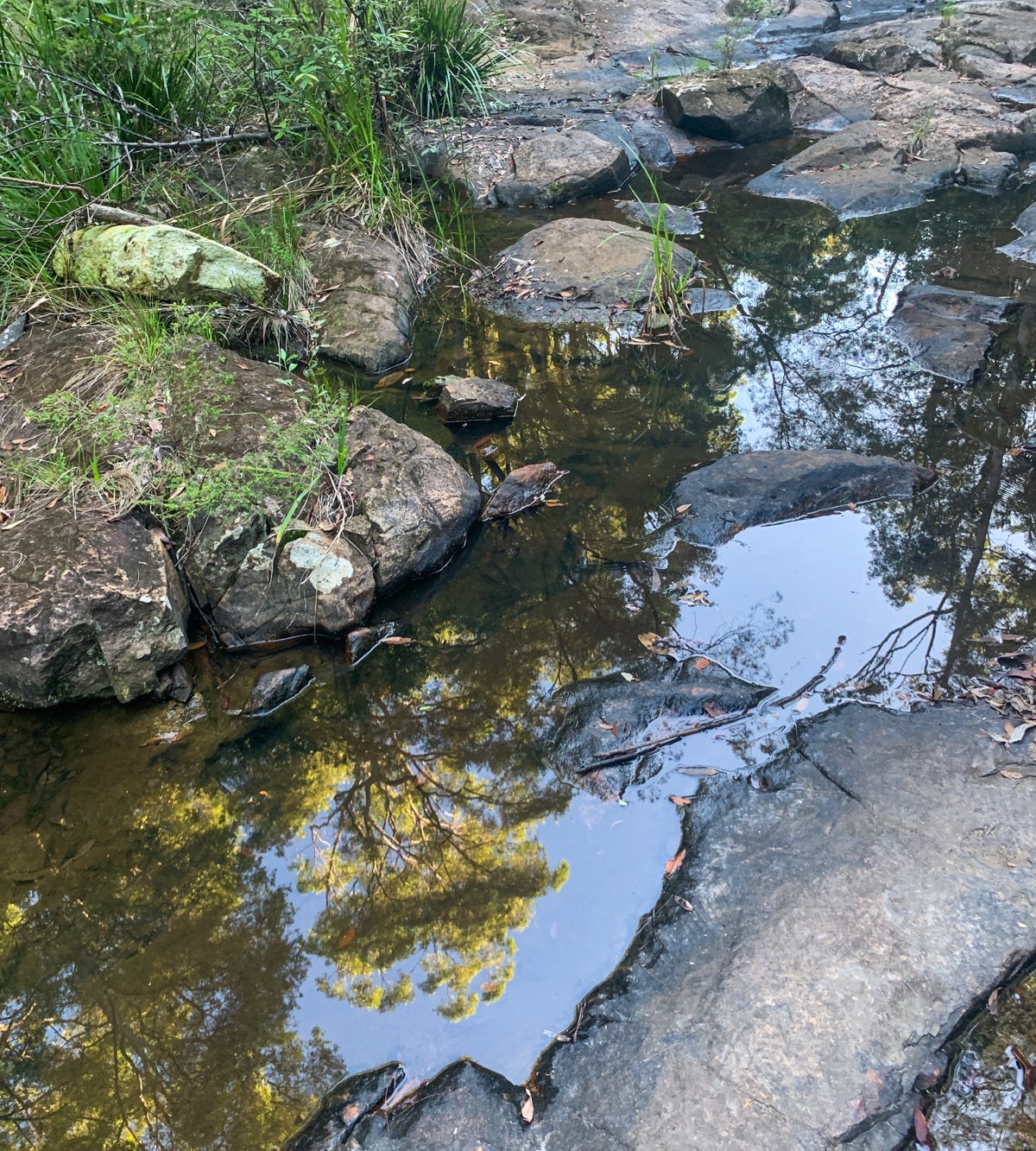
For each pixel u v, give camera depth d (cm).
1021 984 221
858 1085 203
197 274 457
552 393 460
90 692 307
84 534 321
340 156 588
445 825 271
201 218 532
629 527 376
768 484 383
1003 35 885
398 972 235
